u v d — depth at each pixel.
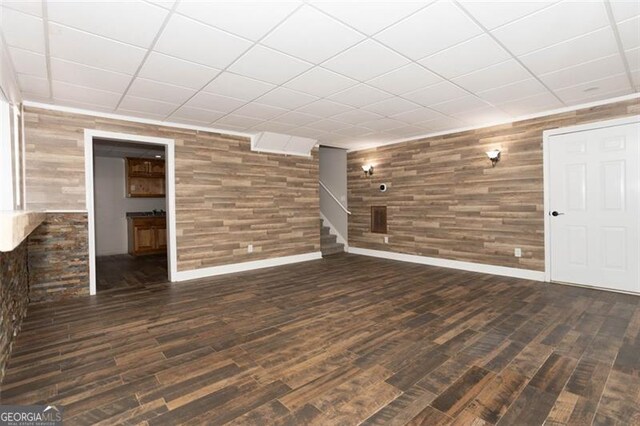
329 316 3.23
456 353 2.44
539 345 2.54
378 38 2.46
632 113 3.78
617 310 3.31
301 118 4.65
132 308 3.52
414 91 3.59
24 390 1.98
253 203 5.64
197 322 3.10
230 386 2.03
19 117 3.51
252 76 3.12
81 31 2.28
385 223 6.61
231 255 5.35
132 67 2.88
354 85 3.39
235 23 2.23
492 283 4.46
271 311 3.40
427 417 1.72
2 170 3.08
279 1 2.00
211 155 5.16
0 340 2.06
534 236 4.59
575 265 4.25
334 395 1.92
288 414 1.75
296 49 2.61
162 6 2.02
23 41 2.39
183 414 1.76
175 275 4.77
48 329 2.93
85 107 3.98
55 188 3.88
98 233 7.29
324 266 5.78
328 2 2.01
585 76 3.23
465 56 2.77
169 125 4.76
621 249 3.90
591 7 2.10
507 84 3.42
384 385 2.03
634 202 3.80
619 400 1.84
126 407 1.82
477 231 5.20
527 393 1.92
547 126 4.43
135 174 7.46
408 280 4.69
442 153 5.62
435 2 2.03
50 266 3.81
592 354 2.39
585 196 4.14
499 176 4.92
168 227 4.79
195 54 2.66
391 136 5.96
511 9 2.11
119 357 2.41
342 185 7.49
